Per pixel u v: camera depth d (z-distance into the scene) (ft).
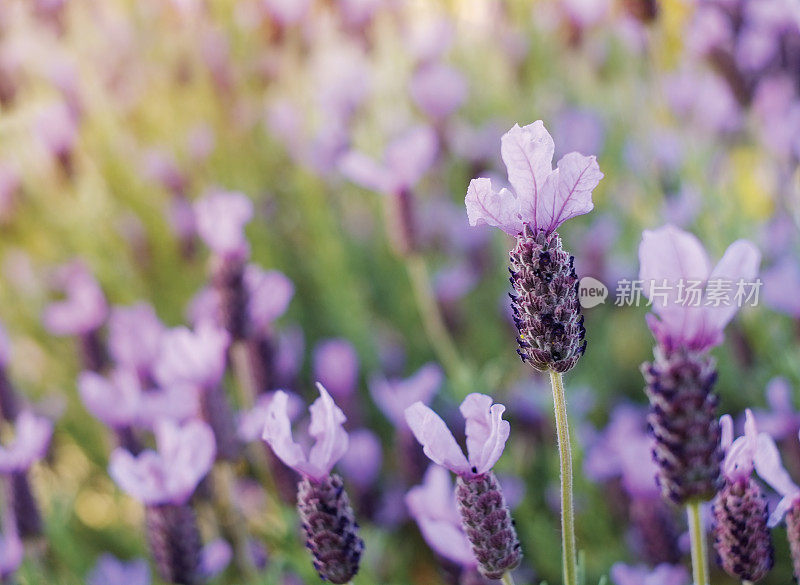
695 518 1.12
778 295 1.76
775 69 2.02
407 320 2.44
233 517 1.56
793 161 1.98
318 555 1.18
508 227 1.12
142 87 2.88
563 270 1.12
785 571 1.63
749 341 1.89
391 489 1.95
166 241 2.65
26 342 2.61
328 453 1.17
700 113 2.27
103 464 2.28
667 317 1.10
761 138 2.09
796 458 1.55
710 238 1.90
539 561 1.78
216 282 1.55
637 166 2.34
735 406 2.01
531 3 2.71
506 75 2.74
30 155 2.69
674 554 1.49
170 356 1.51
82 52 2.75
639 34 1.94
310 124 2.77
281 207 2.78
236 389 2.15
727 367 1.97
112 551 2.13
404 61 2.75
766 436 1.16
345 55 2.79
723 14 2.02
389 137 2.64
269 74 2.72
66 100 2.58
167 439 1.43
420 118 2.82
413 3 2.93
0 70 2.49
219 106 2.81
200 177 2.78
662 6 1.84
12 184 2.65
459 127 2.69
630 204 2.37
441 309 2.25
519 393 1.92
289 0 2.60
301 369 2.44
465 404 1.14
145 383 1.84
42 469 2.04
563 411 1.13
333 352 1.93
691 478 1.11
